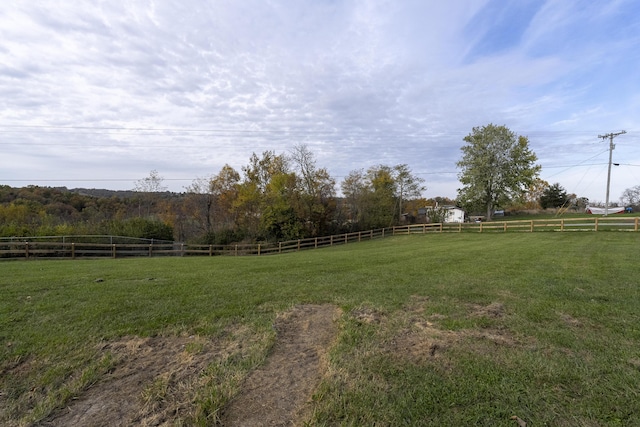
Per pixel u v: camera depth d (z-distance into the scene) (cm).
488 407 250
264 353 348
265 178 3712
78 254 2000
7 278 777
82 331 412
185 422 239
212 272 882
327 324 443
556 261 930
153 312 490
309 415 246
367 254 1359
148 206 4381
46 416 250
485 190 3781
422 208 5422
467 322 428
